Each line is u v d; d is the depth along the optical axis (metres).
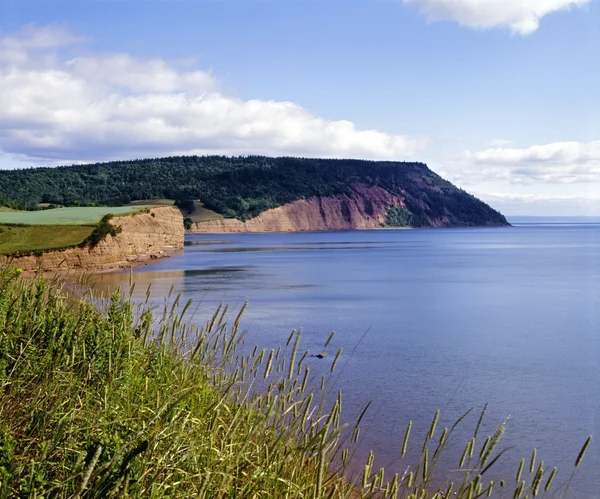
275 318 30.22
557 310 35.91
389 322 30.14
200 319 25.88
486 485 10.32
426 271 67.62
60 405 5.03
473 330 28.09
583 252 115.62
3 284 8.45
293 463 5.50
